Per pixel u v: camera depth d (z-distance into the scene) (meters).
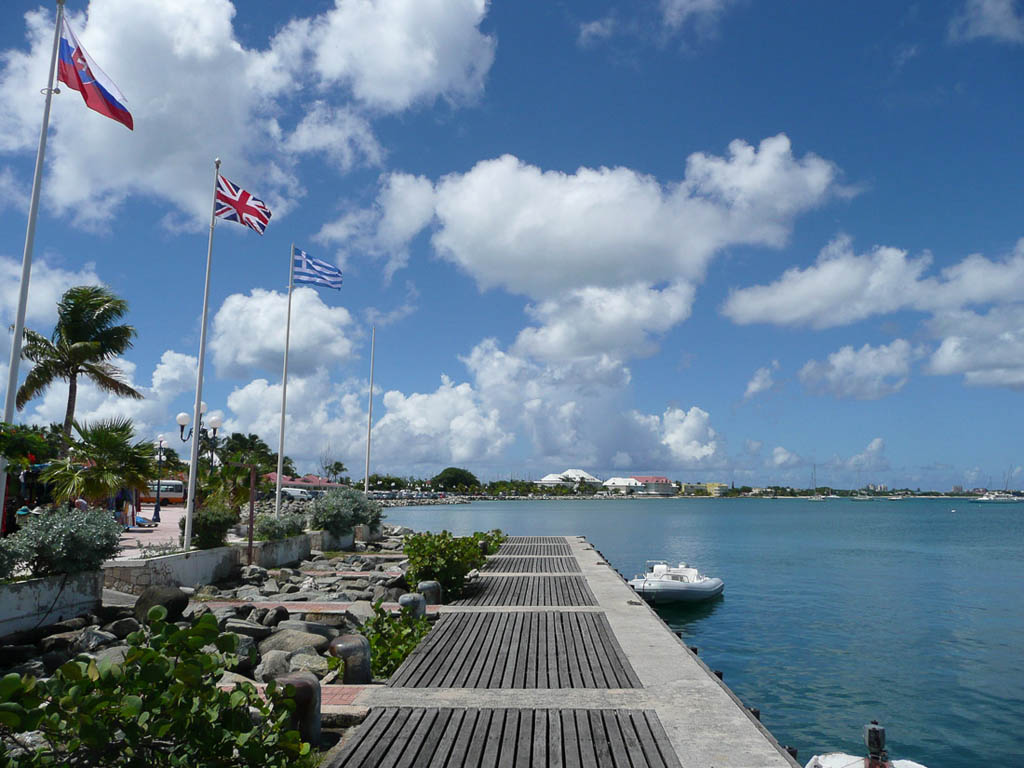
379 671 9.95
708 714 7.57
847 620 23.91
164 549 18.52
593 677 9.11
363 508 32.69
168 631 4.64
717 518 114.44
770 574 37.16
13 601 11.55
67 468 16.22
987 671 17.36
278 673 9.88
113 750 4.37
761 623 23.31
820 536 68.75
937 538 66.69
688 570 28.41
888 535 71.56
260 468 30.91
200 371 19.41
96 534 13.06
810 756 12.21
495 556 24.88
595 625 12.59
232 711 4.73
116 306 28.61
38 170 12.92
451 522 88.69
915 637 21.25
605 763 6.29
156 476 18.97
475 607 14.56
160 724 4.38
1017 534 73.56
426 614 13.59
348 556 26.55
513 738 6.89
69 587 12.72
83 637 11.17
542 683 8.84
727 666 17.81
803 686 16.11
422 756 6.43
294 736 5.00
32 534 12.39
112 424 17.55
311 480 96.81
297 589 18.23
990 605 27.17
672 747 6.61
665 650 10.55
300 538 25.20
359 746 6.65
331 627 13.88
